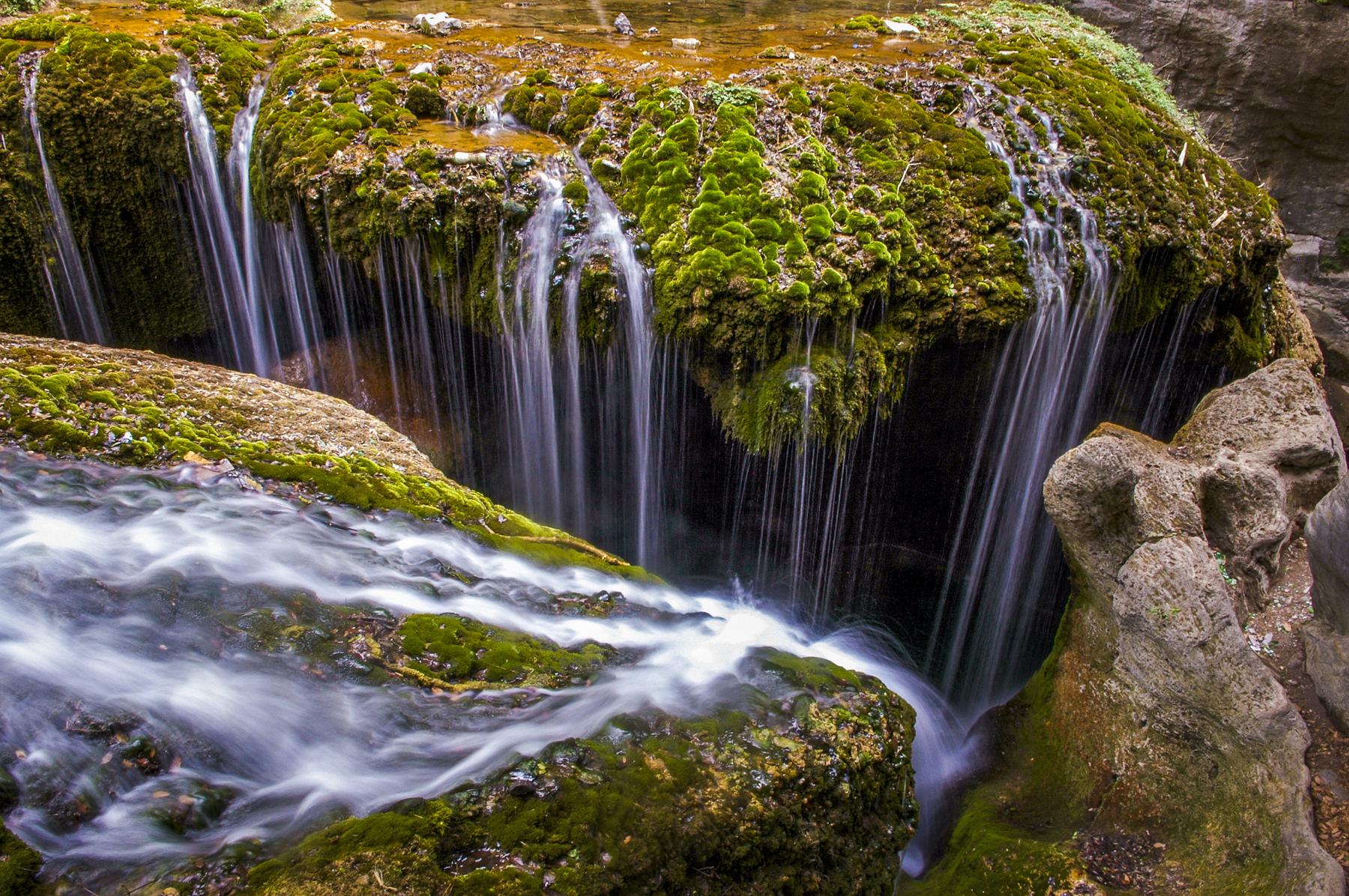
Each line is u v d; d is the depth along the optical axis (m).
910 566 6.27
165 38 6.77
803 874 2.98
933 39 7.43
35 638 3.02
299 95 6.05
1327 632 3.54
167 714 2.89
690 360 5.05
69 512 3.56
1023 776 4.29
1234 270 5.96
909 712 3.63
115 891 2.36
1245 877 3.21
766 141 5.44
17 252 6.45
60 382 4.16
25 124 6.29
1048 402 5.66
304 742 2.92
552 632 3.63
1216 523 4.00
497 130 5.83
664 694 3.34
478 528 4.12
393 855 2.43
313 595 3.45
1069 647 4.36
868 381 4.95
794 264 4.76
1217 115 11.41
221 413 4.39
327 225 5.48
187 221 6.59
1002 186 5.33
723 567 5.80
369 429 4.71
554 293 5.07
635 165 5.27
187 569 3.44
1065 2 11.09
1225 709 3.41
